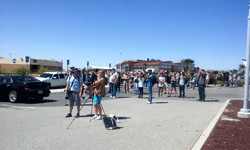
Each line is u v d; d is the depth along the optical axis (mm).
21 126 5863
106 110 8539
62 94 15469
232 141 4410
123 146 4289
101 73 6699
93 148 4172
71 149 4109
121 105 9969
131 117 7148
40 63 41812
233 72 25688
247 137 4676
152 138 4820
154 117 7148
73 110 8562
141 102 11094
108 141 4602
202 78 11602
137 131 5402
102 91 6738
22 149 4098
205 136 4777
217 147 4062
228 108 8734
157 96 14648
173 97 13922
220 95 15289
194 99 12641
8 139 4707
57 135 5020
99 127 5797
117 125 6031
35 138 4785
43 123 6227
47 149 4105
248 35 6914
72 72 7137
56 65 47375
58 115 7453
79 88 7133
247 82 6945
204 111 8312
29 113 7812
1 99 12211
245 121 6293
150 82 10625
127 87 16953
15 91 10570
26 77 11406
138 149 4121
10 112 8008
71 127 5777
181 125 6023
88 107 9422
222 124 5941
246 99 6949
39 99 12078
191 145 4340
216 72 31516
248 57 6902
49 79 19672
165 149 4117
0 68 28078
